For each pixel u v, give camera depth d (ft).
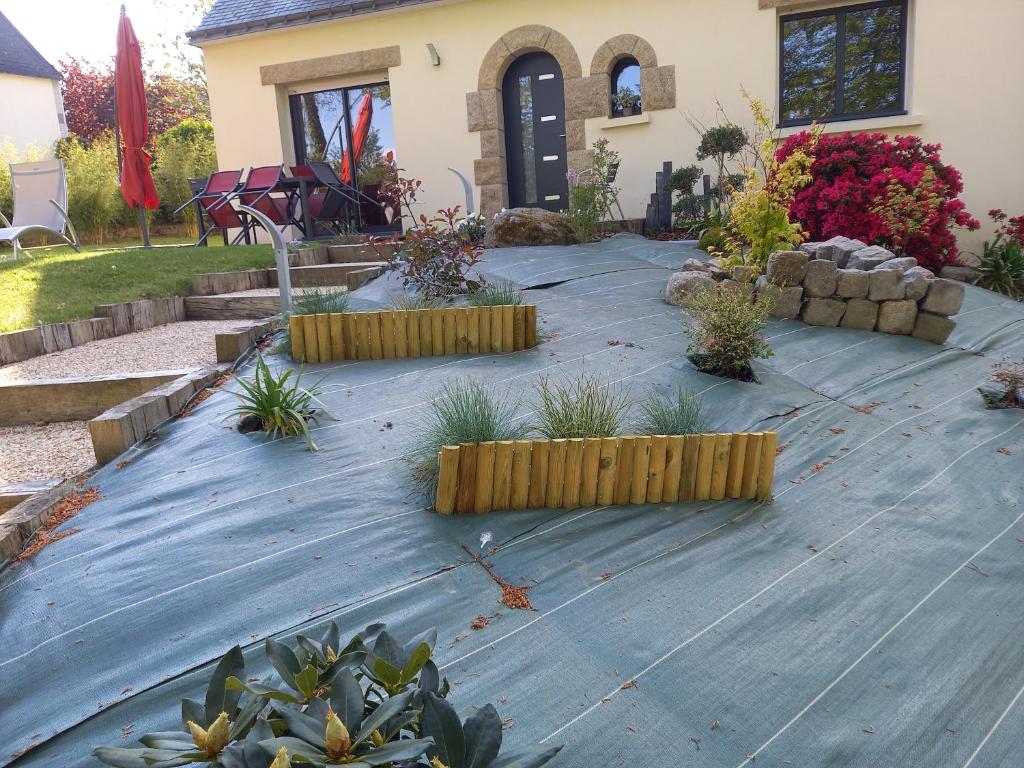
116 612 7.78
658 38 30.35
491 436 10.39
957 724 6.47
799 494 10.62
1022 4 26.58
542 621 7.65
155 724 6.36
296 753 4.03
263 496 9.95
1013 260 24.89
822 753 6.12
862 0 28.50
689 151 30.81
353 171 36.73
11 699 6.82
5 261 25.76
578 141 32.17
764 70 29.43
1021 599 8.28
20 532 9.16
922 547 9.29
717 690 6.77
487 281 20.15
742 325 14.20
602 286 20.16
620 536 9.30
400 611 7.75
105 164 44.19
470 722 4.63
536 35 31.81
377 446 11.30
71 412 14.35
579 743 6.15
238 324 19.04
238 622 7.56
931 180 22.54
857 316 17.72
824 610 7.95
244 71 35.94
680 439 9.96
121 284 22.41
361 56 34.27
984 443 12.42
